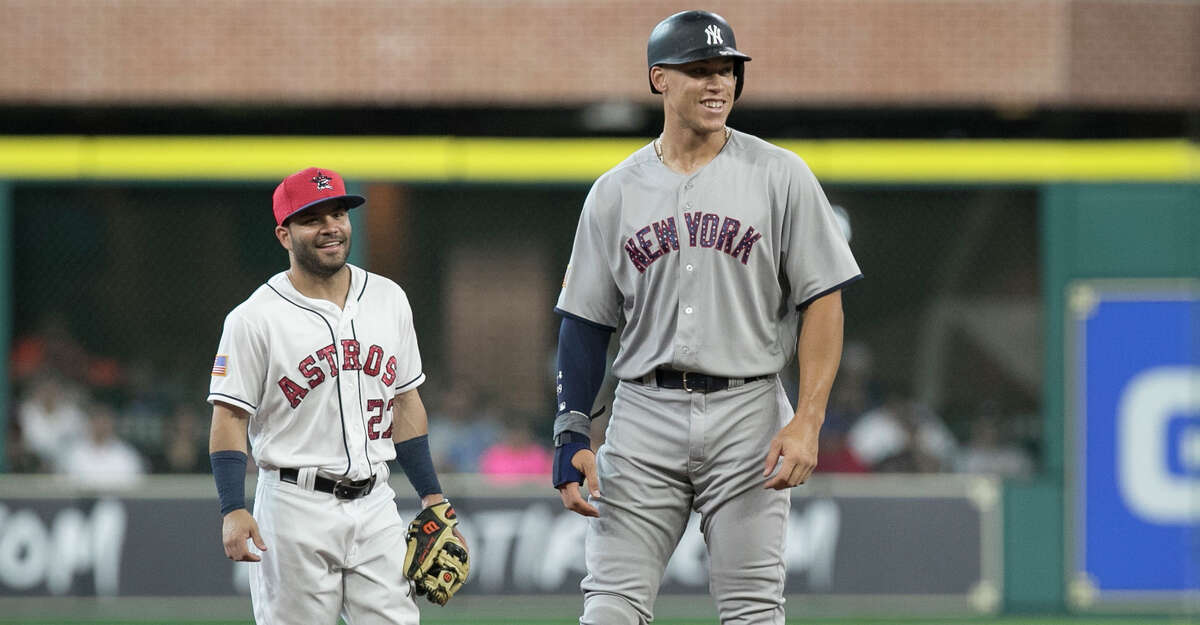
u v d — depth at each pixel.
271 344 15.26
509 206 36.34
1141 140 35.72
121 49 35.69
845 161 35.16
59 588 33.59
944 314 36.34
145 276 36.16
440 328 36.16
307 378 15.33
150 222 36.16
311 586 15.34
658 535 14.02
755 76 35.56
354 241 35.06
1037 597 34.66
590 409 14.38
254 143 35.09
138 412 36.00
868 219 36.47
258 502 15.62
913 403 36.19
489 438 35.53
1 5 35.53
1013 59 35.56
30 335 35.97
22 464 35.44
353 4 35.81
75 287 36.06
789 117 36.97
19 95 35.53
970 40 35.59
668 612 33.38
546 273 36.31
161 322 36.19
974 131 37.25
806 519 34.56
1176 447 34.91
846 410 35.91
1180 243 34.94
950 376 36.28
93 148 35.00
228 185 35.44
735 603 13.79
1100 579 34.78
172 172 35.03
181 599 33.59
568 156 35.06
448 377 36.12
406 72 35.75
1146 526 34.88
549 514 34.06
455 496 34.06
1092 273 35.22
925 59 35.59
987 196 36.31
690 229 13.48
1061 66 35.50
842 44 35.59
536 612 33.75
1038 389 36.06
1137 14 35.72
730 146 13.82
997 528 34.69
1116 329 35.19
